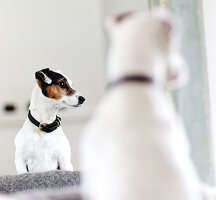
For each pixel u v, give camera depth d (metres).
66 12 3.76
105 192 0.61
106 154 0.62
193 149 2.13
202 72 2.19
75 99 2.52
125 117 0.62
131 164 0.60
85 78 3.77
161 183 0.59
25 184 1.45
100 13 3.81
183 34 2.18
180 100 2.11
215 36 2.22
